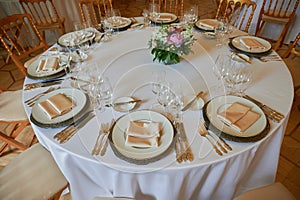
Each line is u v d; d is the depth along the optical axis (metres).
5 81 2.82
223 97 1.19
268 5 2.99
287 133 2.05
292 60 2.07
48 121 1.09
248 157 1.00
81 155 0.95
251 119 1.05
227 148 0.96
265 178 1.29
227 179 1.10
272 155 1.18
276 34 3.26
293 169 1.78
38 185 1.21
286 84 1.30
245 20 3.14
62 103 1.16
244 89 1.27
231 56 1.54
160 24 2.03
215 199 1.23
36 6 3.14
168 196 1.03
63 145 0.99
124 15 4.57
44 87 1.34
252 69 1.43
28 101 1.24
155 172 0.93
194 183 1.01
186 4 4.97
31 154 1.35
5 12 3.22
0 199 1.16
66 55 1.61
